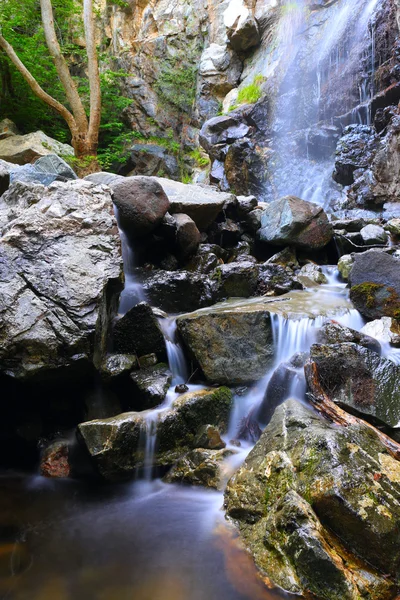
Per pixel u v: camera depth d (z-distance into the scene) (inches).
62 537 115.4
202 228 257.3
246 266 221.1
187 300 208.1
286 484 109.6
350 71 458.6
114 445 135.0
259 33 603.8
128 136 649.0
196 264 232.2
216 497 128.1
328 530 100.8
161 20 686.5
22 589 97.1
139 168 627.8
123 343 171.6
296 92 504.4
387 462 113.3
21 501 134.0
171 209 240.4
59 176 236.1
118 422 137.7
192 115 653.3
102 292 151.4
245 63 618.2
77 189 174.1
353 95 451.8
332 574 91.4
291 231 251.0
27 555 108.3
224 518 118.0
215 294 211.2
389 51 423.2
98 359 156.9
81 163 453.4
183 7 679.1
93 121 458.9
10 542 113.6
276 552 99.8
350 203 357.4
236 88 612.7
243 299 212.8
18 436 162.6
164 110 664.4
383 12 432.5
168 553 107.9
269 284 223.8
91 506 130.6
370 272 200.5
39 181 232.7
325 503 101.1
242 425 156.7
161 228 226.1
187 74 664.4
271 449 122.6
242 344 169.5
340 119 448.5
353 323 187.3
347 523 98.6
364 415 137.6
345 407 138.3
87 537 115.1
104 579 99.7
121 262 162.4
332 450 109.8
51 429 163.9
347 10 499.2
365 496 100.2
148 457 141.8
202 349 165.5
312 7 557.6
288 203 258.4
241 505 115.3
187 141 644.7
